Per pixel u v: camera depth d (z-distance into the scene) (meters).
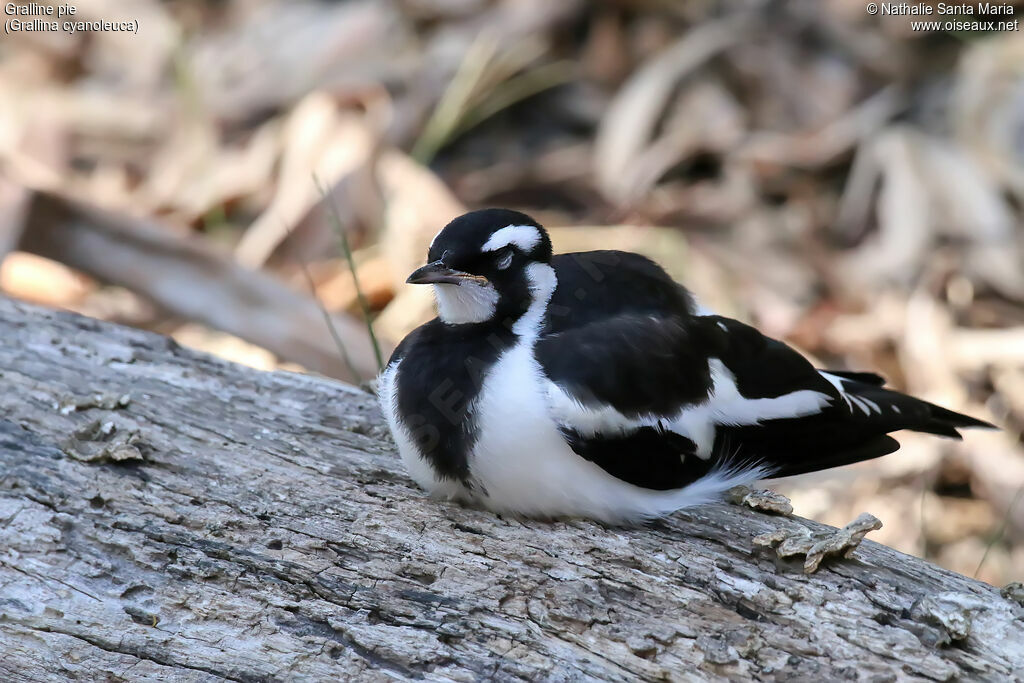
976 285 11.96
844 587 6.39
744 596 6.34
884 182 12.73
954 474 10.46
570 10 14.08
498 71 13.76
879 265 12.23
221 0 15.29
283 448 7.28
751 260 12.45
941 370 11.12
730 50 13.70
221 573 6.38
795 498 10.15
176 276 10.42
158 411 7.46
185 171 13.30
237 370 8.11
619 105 13.45
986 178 12.46
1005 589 6.44
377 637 6.14
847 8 13.61
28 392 7.45
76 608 6.28
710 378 6.90
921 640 6.12
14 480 6.77
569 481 6.61
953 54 13.44
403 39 14.11
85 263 10.44
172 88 14.34
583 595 6.35
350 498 6.88
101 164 13.71
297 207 12.22
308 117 12.82
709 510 6.98
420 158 13.20
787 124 13.47
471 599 6.30
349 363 8.62
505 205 13.30
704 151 13.35
